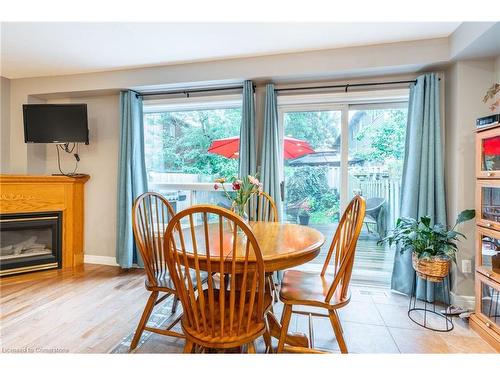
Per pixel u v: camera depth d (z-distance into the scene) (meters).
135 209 1.72
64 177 3.17
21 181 2.94
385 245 2.83
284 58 2.62
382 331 1.92
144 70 2.97
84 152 3.44
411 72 2.55
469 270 2.24
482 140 1.91
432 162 2.35
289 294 1.48
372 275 2.82
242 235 1.71
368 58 2.44
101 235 3.42
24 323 2.00
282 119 2.97
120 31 2.22
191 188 3.28
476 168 1.96
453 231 2.08
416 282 2.41
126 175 3.12
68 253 3.25
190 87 3.03
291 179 3.01
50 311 2.18
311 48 2.51
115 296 2.46
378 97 2.67
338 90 2.77
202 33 2.24
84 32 2.24
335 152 2.91
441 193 2.33
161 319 2.06
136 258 3.23
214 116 3.26
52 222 3.14
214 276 2.34
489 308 1.85
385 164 2.82
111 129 3.36
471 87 2.24
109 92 3.23
